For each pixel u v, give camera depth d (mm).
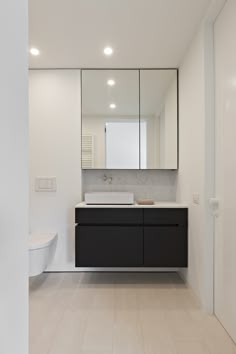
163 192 3002
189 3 1768
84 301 2156
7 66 779
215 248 1932
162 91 2850
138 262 2469
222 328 1764
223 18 1772
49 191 2844
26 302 923
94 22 1968
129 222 2488
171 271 2875
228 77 1701
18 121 868
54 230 2844
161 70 2852
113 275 2771
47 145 2844
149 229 2467
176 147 2852
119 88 2861
